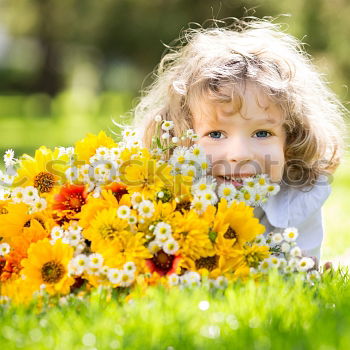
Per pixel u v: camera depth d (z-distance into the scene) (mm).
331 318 2887
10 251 3641
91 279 3393
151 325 2770
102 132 3965
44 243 3441
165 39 24375
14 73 42938
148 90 5496
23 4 31203
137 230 3496
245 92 4074
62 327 2830
